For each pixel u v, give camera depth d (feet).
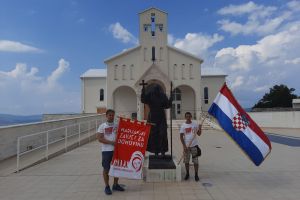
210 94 149.69
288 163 37.45
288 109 115.55
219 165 36.52
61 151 46.88
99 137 25.03
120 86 132.57
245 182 28.12
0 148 40.06
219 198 23.31
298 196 23.71
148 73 128.98
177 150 51.24
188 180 28.89
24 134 46.52
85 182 28.76
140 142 25.80
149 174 28.58
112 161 25.14
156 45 133.49
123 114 136.98
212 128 102.12
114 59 133.28
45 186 27.45
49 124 55.57
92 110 148.05
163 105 31.27
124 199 23.36
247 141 27.53
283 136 76.07
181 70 133.49
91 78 149.38
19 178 30.55
